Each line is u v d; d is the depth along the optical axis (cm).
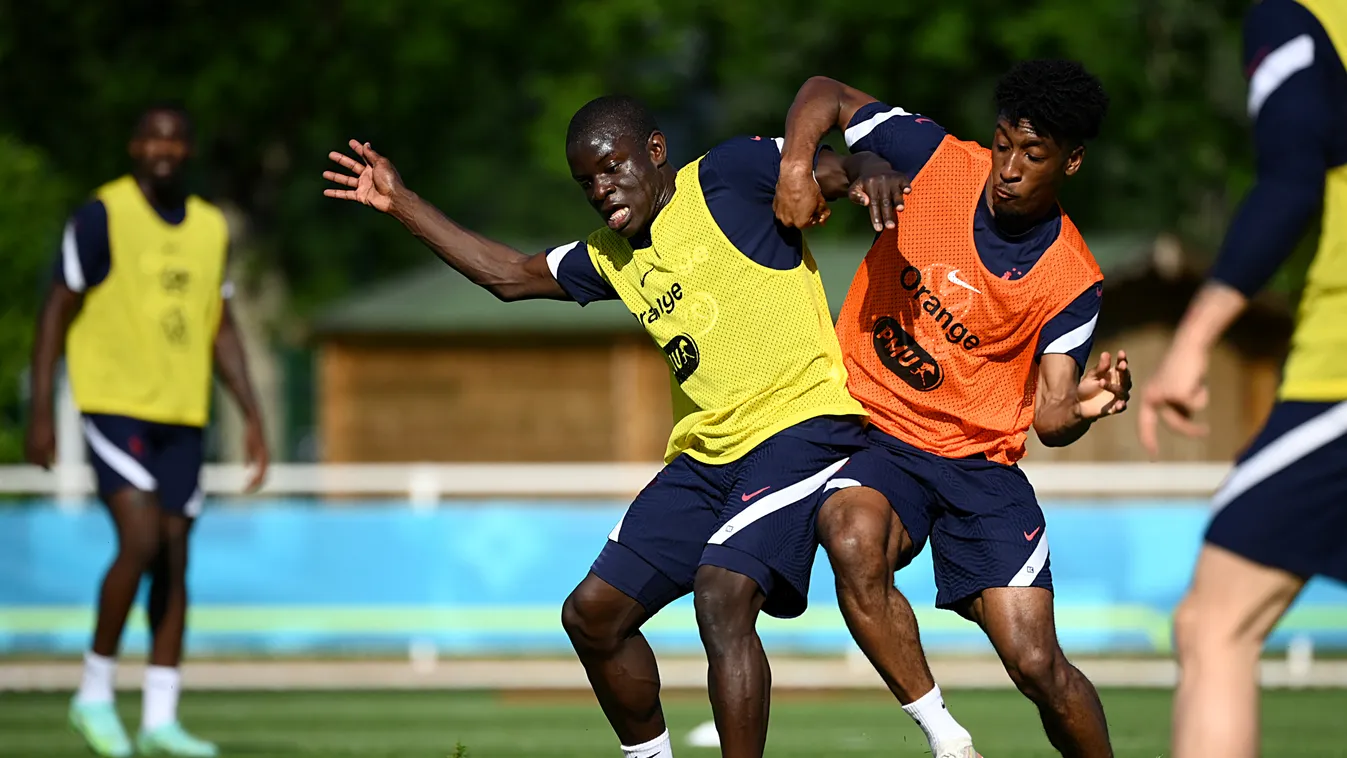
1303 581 1388
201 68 10581
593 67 11181
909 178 1984
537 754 3125
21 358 6906
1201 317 1352
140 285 3086
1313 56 1351
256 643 4947
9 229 6988
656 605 2011
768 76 11056
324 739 3447
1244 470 1392
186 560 3136
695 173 1970
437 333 7831
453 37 10838
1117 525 4897
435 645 4931
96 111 10575
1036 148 1878
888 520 1920
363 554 4950
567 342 7812
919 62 10625
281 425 12175
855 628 1889
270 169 11162
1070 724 1961
